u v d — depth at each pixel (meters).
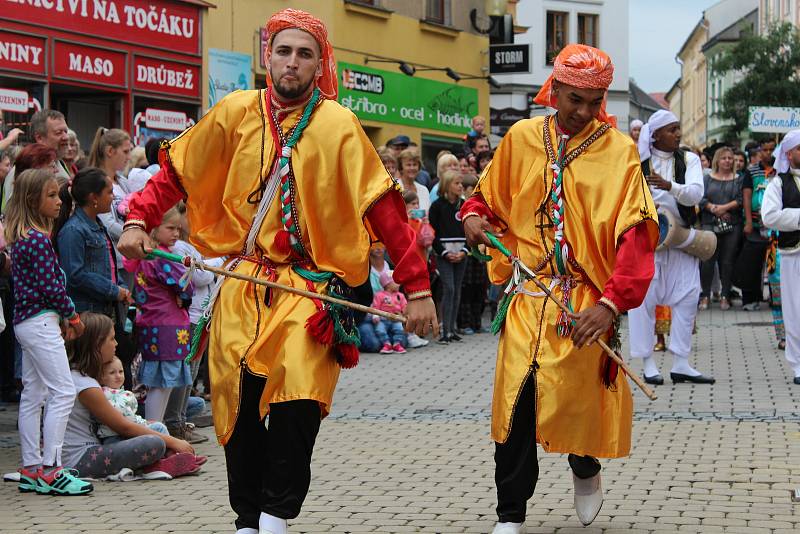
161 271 7.93
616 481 6.77
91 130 16.19
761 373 11.30
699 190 10.27
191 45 17.70
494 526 5.73
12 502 6.52
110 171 9.31
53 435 6.78
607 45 44.25
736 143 42.38
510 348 5.42
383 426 8.75
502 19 27.30
